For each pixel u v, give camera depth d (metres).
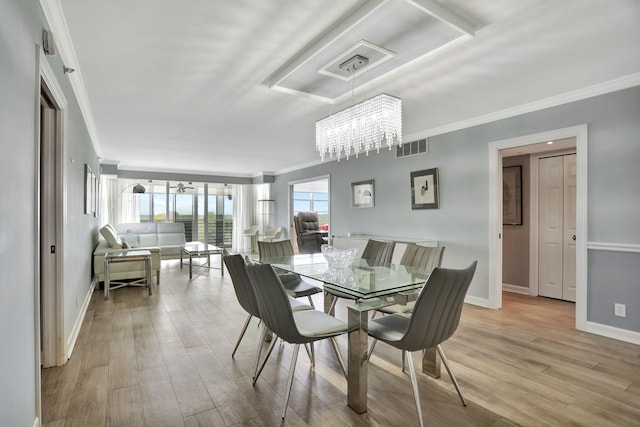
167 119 3.95
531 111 3.40
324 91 3.04
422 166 4.54
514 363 2.39
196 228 8.99
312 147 5.58
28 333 1.46
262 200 8.88
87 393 1.97
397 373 2.26
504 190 4.96
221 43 2.22
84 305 3.58
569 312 3.69
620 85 2.81
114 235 5.21
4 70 1.17
